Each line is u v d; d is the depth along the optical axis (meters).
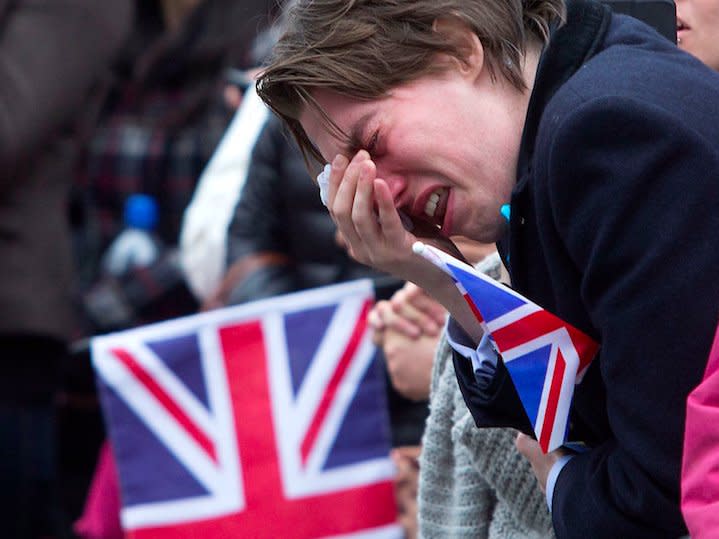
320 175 7.39
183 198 15.80
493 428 7.99
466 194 7.00
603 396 7.03
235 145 13.70
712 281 6.18
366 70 6.89
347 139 7.04
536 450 7.41
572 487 6.97
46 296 14.32
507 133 6.97
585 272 6.48
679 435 6.29
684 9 8.33
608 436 7.19
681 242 6.21
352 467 11.44
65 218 14.72
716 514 5.74
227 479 11.56
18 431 14.09
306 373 11.51
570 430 7.29
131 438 11.69
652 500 6.48
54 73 13.99
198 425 11.62
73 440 13.84
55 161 14.45
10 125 13.77
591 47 6.85
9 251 14.16
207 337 11.61
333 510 11.45
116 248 15.75
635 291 6.28
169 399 11.66
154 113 16.11
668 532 6.61
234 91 15.06
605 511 6.75
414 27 6.94
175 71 16.05
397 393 11.46
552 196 6.49
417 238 7.45
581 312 6.77
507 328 6.78
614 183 6.30
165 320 15.28
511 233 6.79
